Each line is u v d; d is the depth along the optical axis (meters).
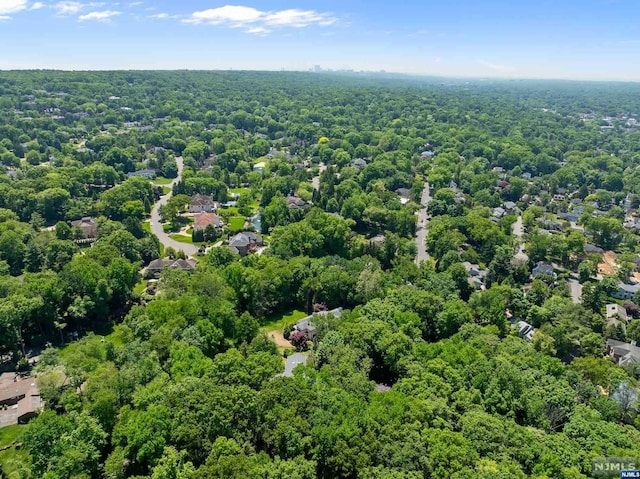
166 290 118.69
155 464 62.50
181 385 73.69
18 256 143.12
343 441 63.84
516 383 80.56
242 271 126.44
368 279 126.62
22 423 83.12
